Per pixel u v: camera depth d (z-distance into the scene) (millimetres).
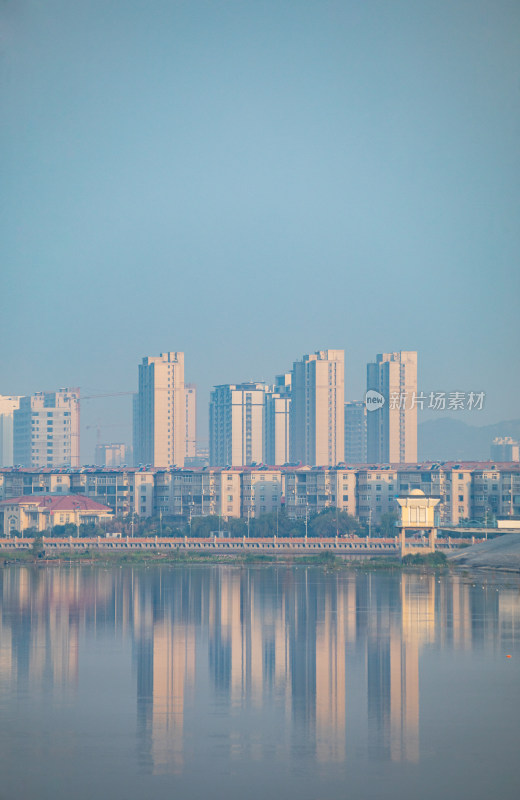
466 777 196750
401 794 187625
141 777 196500
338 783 193500
